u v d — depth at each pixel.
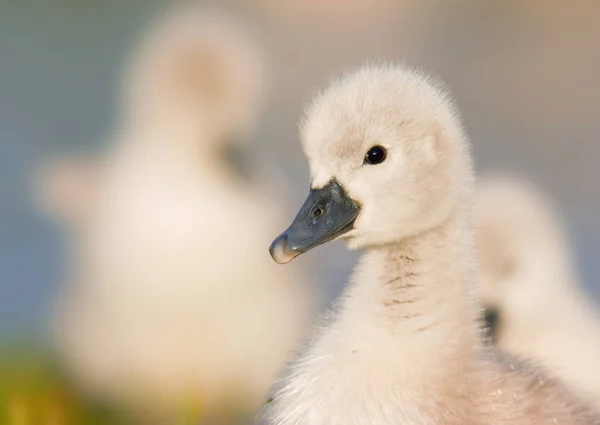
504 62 28.94
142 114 15.13
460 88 27.34
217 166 14.81
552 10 31.28
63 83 27.75
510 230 13.58
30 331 16.16
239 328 14.60
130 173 14.78
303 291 14.97
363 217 9.33
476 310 9.39
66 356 14.76
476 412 8.82
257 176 15.22
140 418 14.76
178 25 15.67
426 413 8.74
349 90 9.48
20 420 12.13
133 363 14.66
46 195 15.67
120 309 14.57
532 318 13.55
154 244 14.46
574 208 21.58
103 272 14.59
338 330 9.26
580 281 17.86
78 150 23.80
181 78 15.02
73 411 13.69
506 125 25.20
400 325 9.08
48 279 19.11
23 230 20.61
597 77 27.97
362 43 30.33
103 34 30.44
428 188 9.29
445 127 9.41
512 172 22.59
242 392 14.75
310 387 9.04
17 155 23.59
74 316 14.79
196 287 14.46
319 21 32.12
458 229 9.38
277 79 26.98
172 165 14.73
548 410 9.01
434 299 9.12
